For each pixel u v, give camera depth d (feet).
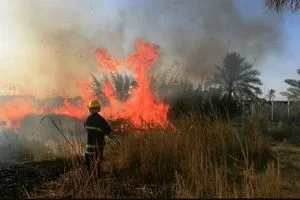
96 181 29.91
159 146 33.78
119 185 29.58
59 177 32.63
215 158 32.24
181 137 34.81
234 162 34.27
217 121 39.04
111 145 40.75
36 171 34.47
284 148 43.73
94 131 32.71
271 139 51.37
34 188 29.91
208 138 35.88
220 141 35.73
